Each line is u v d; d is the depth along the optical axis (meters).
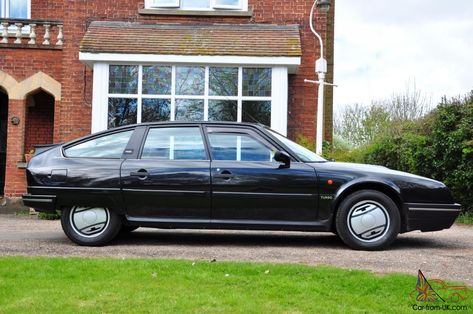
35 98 15.88
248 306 4.26
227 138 7.16
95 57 12.72
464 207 11.41
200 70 13.02
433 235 8.55
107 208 7.07
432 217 6.89
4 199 13.92
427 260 6.24
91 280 5.00
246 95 12.98
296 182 6.88
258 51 12.80
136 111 12.95
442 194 6.96
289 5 14.17
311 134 13.96
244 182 6.91
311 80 13.91
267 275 5.21
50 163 7.16
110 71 12.97
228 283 4.93
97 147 7.26
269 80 13.02
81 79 14.10
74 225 7.11
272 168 6.95
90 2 14.21
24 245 7.11
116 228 7.09
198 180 6.94
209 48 12.87
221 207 6.95
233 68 13.03
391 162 13.16
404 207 6.89
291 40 13.22
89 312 4.10
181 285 4.84
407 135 12.75
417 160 11.83
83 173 7.04
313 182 6.88
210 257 6.27
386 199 6.84
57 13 15.52
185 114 13.00
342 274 5.25
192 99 12.98
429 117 12.84
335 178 6.88
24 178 14.09
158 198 6.98
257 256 6.38
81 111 14.06
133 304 4.29
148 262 5.71
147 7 14.25
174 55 12.73
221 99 12.98
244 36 13.43
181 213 7.00
